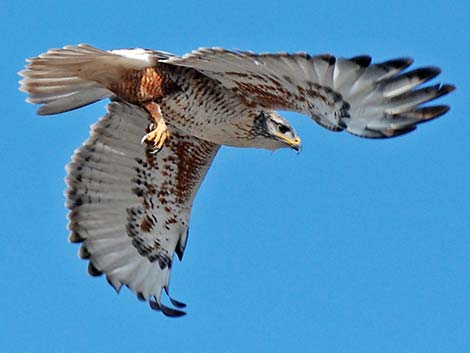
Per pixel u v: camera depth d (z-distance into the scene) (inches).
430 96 596.4
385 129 601.9
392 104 598.2
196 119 668.1
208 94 658.8
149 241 719.7
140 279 716.7
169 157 708.7
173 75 654.5
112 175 707.4
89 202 709.9
